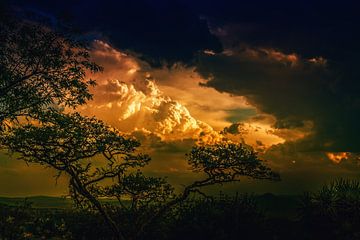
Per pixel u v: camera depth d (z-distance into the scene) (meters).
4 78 15.79
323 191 22.72
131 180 22.67
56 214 21.14
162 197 23.25
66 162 19.30
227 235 22.64
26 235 17.91
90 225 22.53
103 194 23.03
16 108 16.66
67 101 17.31
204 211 23.48
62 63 16.77
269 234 22.66
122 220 23.47
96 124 19.38
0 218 17.34
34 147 19.20
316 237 21.73
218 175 21.28
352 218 21.70
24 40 16.36
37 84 16.67
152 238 23.20
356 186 22.77
